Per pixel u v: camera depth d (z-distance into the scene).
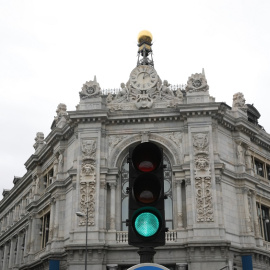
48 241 43.88
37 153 54.00
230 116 43.06
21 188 63.38
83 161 40.38
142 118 41.25
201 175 38.56
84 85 42.91
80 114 41.25
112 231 38.34
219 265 35.78
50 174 51.12
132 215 6.96
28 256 49.84
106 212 39.25
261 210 45.72
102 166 40.12
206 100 40.94
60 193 43.81
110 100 42.78
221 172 39.84
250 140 46.19
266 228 45.91
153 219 6.93
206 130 39.97
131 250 37.56
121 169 41.22
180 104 40.12
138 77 43.16
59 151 45.91
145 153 7.46
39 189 52.97
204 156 39.19
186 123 40.62
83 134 41.25
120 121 41.62
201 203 37.69
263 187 45.62
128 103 42.38
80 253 37.34
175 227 38.50
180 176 39.41
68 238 40.22
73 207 39.56
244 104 46.72
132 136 41.34
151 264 6.38
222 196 39.31
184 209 38.75
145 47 51.00
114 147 41.25
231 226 39.47
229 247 37.22
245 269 38.53
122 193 40.62
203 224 37.03
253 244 39.94
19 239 59.31
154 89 42.66
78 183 39.69
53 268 40.69
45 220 49.16
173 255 36.97
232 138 43.84
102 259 37.06
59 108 51.16
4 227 72.12
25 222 56.34
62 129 45.88
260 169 47.62
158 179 7.20
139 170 7.37
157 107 41.94
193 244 36.09
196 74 42.06
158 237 6.92
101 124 41.41
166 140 40.81
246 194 41.78
